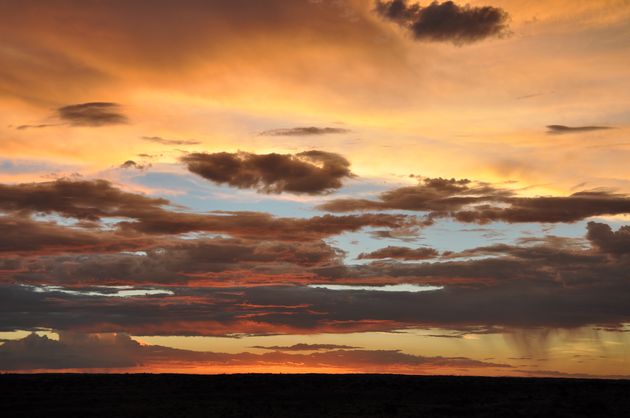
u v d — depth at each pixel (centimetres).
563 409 7069
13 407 7081
